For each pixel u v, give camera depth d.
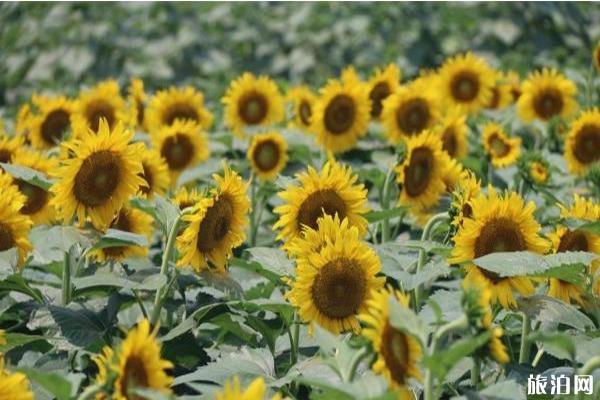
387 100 7.69
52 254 5.66
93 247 4.88
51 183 5.00
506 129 8.95
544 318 4.45
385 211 5.34
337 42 15.89
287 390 4.46
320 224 4.47
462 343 3.30
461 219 4.61
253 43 16.28
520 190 7.02
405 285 4.56
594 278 4.71
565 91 8.87
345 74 7.89
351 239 4.40
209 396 4.04
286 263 4.89
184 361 4.99
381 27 15.93
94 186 4.85
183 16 16.53
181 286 5.09
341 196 4.94
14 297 5.40
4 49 16.62
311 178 4.91
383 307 3.46
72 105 7.88
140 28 16.28
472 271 4.48
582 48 14.91
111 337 4.91
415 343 3.59
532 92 8.86
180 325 4.79
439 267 4.58
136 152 4.90
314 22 16.17
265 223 7.91
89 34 16.17
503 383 3.64
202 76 15.76
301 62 15.73
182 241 4.74
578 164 7.41
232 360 4.54
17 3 17.02
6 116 12.69
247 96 8.35
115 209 4.90
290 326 5.06
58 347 4.73
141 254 5.62
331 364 3.56
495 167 8.15
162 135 7.43
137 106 8.71
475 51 15.34
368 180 7.93
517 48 15.14
